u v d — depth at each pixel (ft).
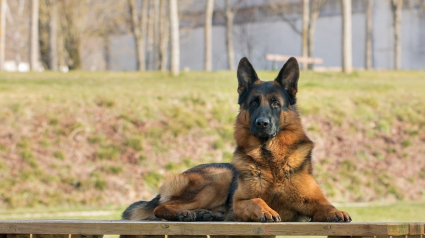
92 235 16.17
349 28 90.53
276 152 18.26
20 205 45.37
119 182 49.52
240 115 19.53
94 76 80.53
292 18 161.17
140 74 84.99
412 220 39.60
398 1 125.80
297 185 18.06
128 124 56.49
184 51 178.40
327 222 15.72
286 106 19.03
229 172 20.86
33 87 64.75
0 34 100.17
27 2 142.92
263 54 164.66
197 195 20.44
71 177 49.08
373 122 61.57
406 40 153.79
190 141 56.08
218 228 15.21
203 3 170.50
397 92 70.85
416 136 60.18
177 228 15.34
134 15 133.39
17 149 50.93
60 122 55.16
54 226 15.70
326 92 68.54
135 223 15.46
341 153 56.18
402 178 54.13
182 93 64.69
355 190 51.65
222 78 78.28
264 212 16.42
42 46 117.08
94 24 151.53
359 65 157.07
